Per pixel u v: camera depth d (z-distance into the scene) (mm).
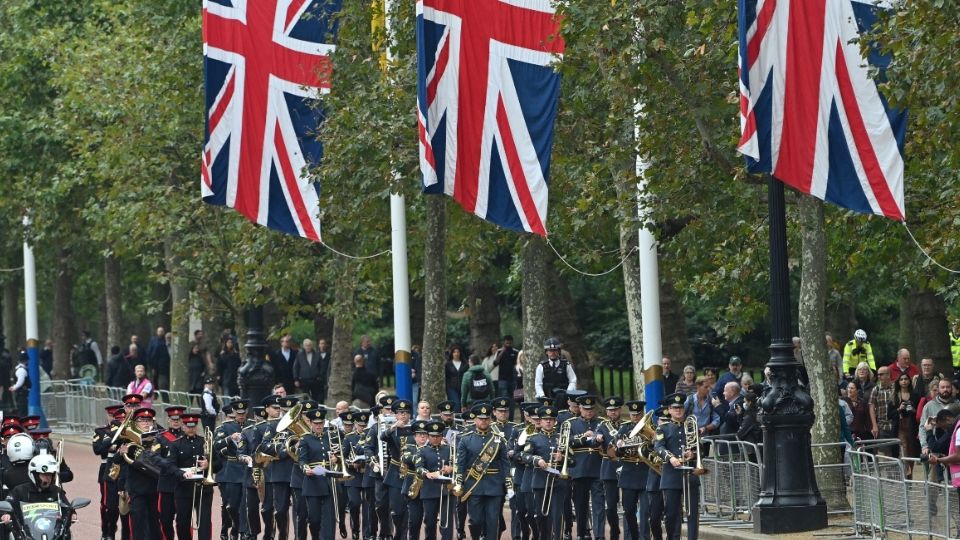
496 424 93188
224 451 93875
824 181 80750
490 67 93562
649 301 95062
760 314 107312
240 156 109188
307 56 110875
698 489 84250
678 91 89562
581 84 99688
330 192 114562
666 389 125625
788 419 85500
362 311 150000
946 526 75062
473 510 87750
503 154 93562
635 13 87000
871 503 82375
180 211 145000
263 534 102875
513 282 161500
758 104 80062
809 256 90250
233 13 109062
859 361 122438
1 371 187250
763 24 80125
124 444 89938
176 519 89562
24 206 180625
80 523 108125
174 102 144250
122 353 182500
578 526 92062
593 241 132750
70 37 183250
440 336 116312
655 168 91688
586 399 91875
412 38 109875
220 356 155625
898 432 106688
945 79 73625
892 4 78500
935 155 94438
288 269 132500
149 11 151750
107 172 150125
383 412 95875
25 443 79500
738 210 104375
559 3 89000
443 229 116938
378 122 109625
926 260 95812
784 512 84938
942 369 127875
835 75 80812
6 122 180750
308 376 154125
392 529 96562
